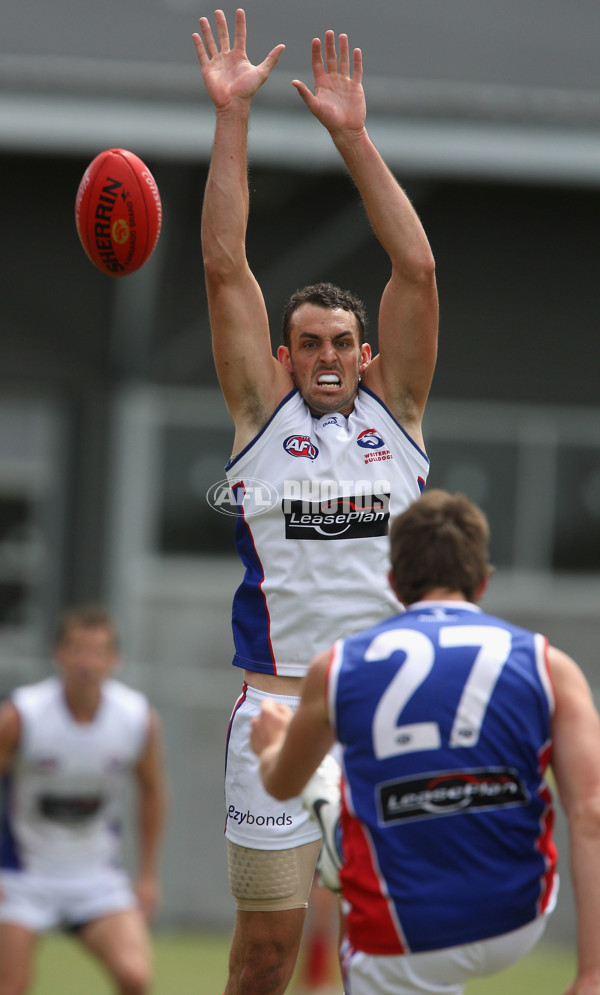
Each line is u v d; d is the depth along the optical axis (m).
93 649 23.00
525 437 43.41
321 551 13.56
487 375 42.28
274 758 11.71
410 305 13.75
